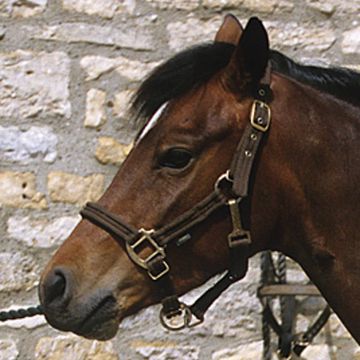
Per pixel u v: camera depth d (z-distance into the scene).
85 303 5.61
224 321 8.55
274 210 5.71
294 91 5.81
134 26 8.77
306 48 9.08
